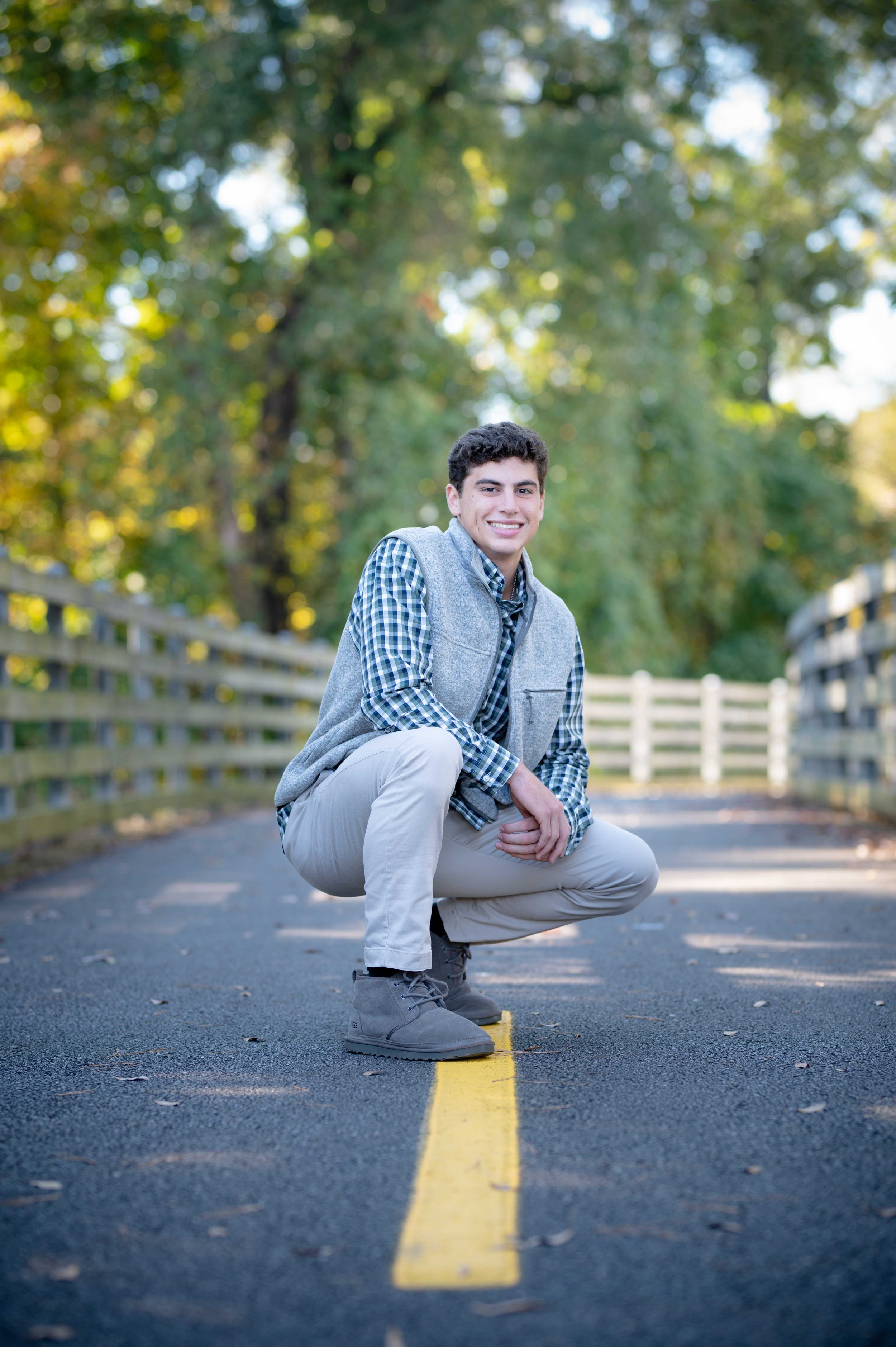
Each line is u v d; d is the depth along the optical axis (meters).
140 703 11.67
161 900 7.25
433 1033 3.73
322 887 4.19
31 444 23.48
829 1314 2.17
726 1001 4.54
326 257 21.16
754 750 32.06
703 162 25.97
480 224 23.11
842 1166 2.81
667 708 22.50
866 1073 3.54
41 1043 3.96
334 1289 2.27
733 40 21.03
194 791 13.49
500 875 4.02
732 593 31.80
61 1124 3.14
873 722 12.15
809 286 31.23
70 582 9.87
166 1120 3.18
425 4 20.22
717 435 30.17
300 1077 3.56
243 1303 2.22
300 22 20.16
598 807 15.14
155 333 23.78
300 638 26.36
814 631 14.38
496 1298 2.23
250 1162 2.87
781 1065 3.64
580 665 4.27
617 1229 2.49
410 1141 3.01
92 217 21.47
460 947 4.17
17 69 19.56
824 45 20.88
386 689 3.84
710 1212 2.57
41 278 21.89
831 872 8.46
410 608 3.92
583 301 21.97
